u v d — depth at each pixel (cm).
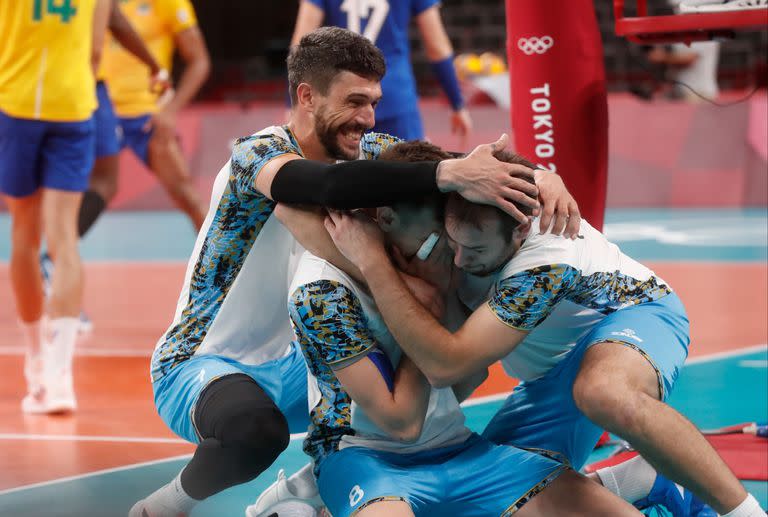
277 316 1070
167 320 2441
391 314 890
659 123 4384
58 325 1641
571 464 1030
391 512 865
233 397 974
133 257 3559
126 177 4853
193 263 1056
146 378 1862
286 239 1031
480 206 852
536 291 884
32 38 1653
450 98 2158
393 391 919
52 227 1677
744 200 4316
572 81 1324
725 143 4331
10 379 1881
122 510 1170
